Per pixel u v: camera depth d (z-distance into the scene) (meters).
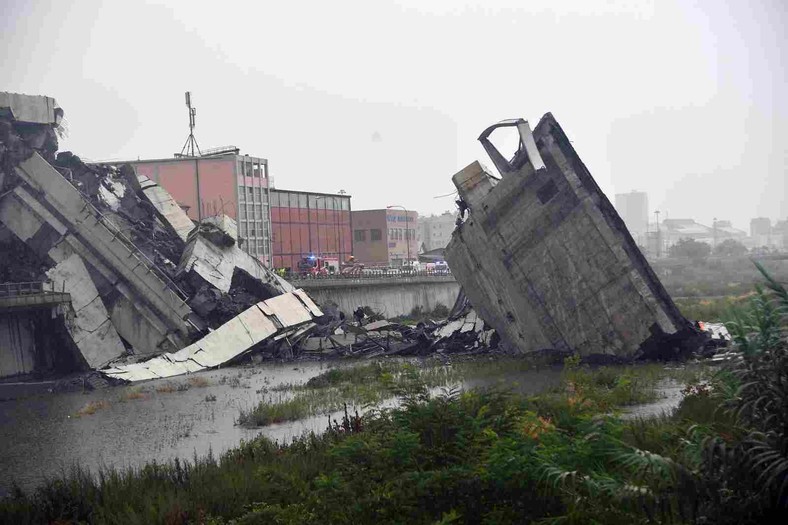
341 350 53.59
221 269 55.75
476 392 18.88
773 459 11.41
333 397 32.28
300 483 15.81
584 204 41.47
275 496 15.40
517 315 45.62
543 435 14.91
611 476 13.05
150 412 32.00
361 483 14.55
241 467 18.33
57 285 47.81
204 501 15.90
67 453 24.52
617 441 13.51
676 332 40.09
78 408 34.06
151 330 49.59
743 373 12.83
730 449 11.96
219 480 17.12
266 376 43.66
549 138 42.88
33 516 16.41
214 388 39.00
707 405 19.39
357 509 13.52
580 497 12.56
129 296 50.03
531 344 45.12
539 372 37.19
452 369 39.91
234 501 15.72
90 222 49.91
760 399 12.21
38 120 51.69
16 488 18.38
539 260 43.72
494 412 17.53
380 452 15.40
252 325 52.25
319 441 19.91
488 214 45.41
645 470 12.37
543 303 44.00
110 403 35.22
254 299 56.62
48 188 50.38
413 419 16.86
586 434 15.04
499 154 46.34
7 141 50.00
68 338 46.84
